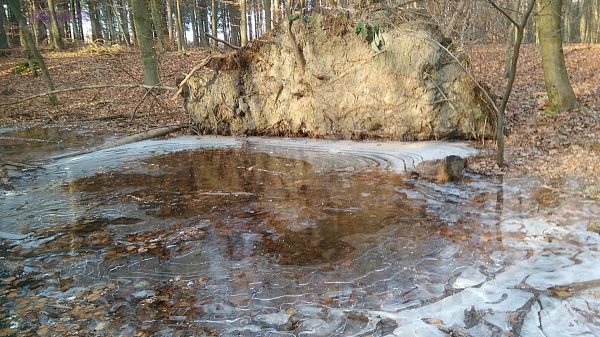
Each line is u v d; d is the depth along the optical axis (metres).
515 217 4.89
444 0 11.27
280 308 3.38
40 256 4.38
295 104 10.45
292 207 5.61
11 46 31.22
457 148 8.36
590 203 5.14
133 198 6.14
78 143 10.31
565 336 2.86
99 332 3.10
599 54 19.17
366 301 3.42
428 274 3.78
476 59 17.47
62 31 32.00
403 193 5.98
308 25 10.21
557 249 4.04
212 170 7.62
